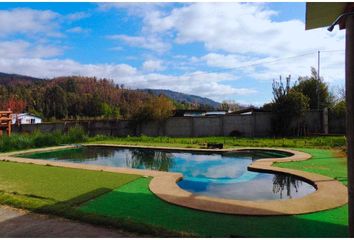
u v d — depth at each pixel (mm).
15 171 9812
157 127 25016
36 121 38000
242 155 15055
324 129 21250
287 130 21734
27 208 5691
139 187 7359
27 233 4504
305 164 10391
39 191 6973
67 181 8102
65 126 26094
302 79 28672
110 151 17703
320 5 3818
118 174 9086
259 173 9930
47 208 5582
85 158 15469
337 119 21094
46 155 16250
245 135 22875
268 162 10898
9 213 5469
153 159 14945
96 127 26125
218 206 5703
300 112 21312
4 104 52938
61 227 4746
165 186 7367
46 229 4664
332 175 8500
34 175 9047
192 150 15617
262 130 22516
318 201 6020
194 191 8211
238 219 5078
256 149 15078
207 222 4934
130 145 17938
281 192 7945
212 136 23438
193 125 24062
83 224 4875
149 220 5023
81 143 20031
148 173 9211
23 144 16969
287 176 9062
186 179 9477
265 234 4426
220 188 8531
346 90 3229
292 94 21453
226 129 23438
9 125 20422
